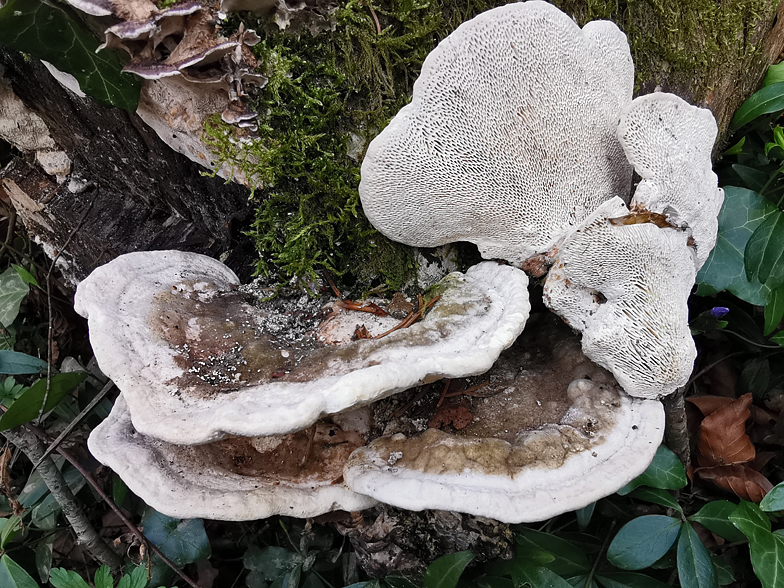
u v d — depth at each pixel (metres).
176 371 0.19
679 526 0.22
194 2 0.17
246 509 0.20
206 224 0.28
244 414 0.17
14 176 0.28
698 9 0.22
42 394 0.24
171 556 0.26
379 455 0.21
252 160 0.21
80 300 0.20
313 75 0.19
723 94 0.25
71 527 0.29
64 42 0.19
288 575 0.26
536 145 0.19
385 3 0.19
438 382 0.23
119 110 0.23
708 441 0.26
